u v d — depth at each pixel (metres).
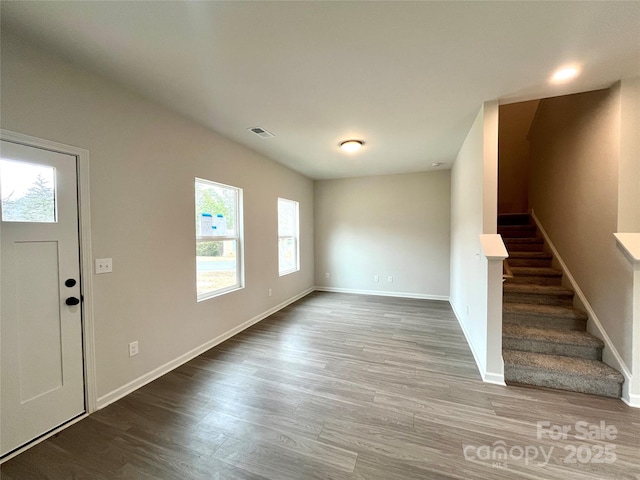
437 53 1.70
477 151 2.58
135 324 2.21
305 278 5.49
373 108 2.46
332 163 4.48
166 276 2.48
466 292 3.24
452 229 4.62
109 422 1.80
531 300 2.82
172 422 1.80
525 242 3.54
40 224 1.65
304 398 2.06
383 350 2.91
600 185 2.25
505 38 1.55
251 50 1.67
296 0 1.29
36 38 1.56
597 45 1.61
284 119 2.70
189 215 2.72
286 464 1.47
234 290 3.41
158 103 2.37
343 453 1.54
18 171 1.57
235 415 1.87
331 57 1.74
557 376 2.13
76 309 1.83
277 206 4.40
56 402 1.73
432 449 1.56
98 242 1.95
